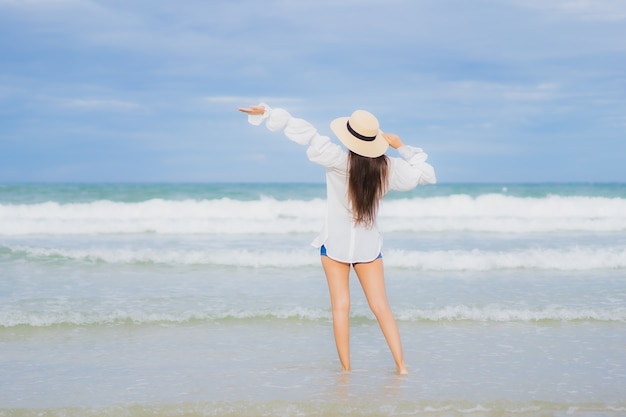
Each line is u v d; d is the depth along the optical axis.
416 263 9.94
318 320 6.96
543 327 6.71
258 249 11.36
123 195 25.00
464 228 15.14
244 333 6.42
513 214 19.67
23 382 4.87
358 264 5.05
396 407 4.30
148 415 4.16
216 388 4.71
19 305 7.29
